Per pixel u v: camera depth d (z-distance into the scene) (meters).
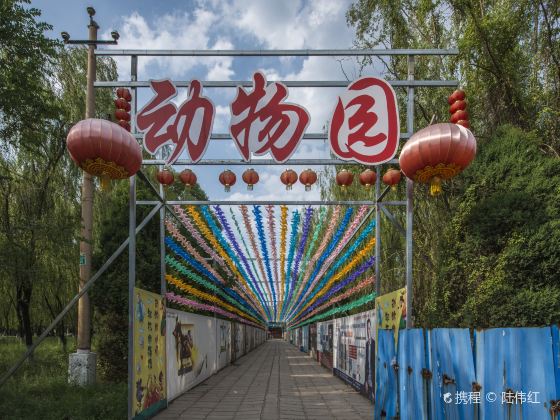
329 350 16.86
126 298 10.52
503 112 7.95
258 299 25.28
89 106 10.35
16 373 11.15
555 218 5.37
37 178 12.79
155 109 6.91
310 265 12.89
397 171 8.10
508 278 5.28
